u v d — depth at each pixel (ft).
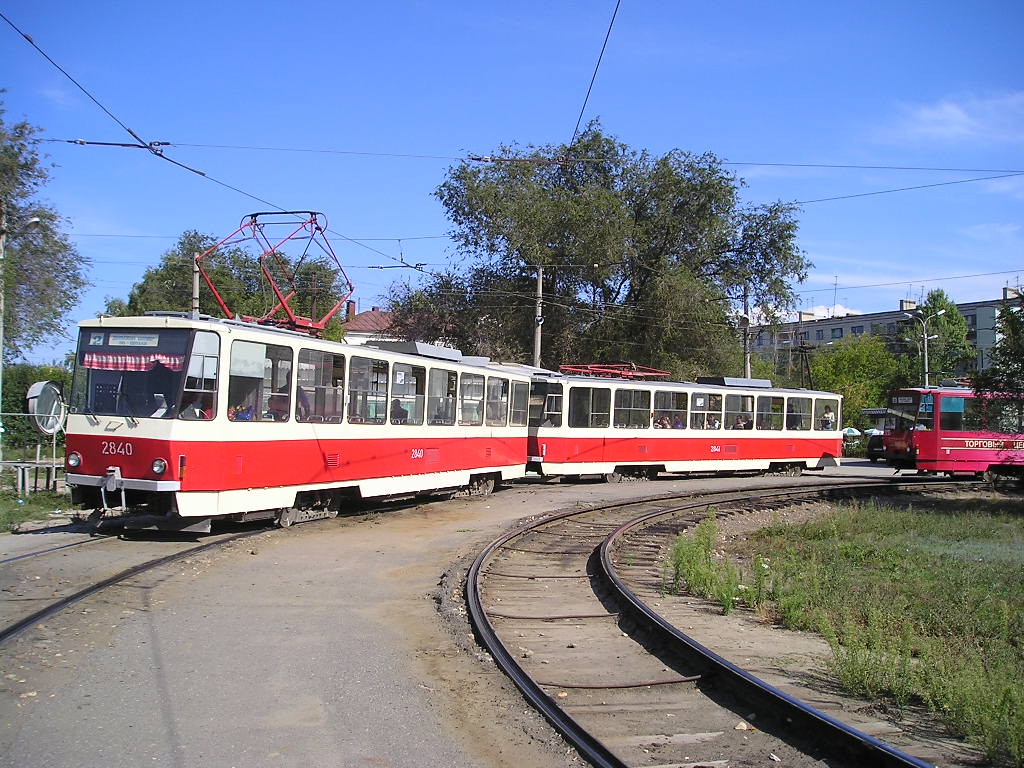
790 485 87.35
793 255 129.59
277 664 22.03
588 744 17.33
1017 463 97.35
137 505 39.47
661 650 25.75
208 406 39.06
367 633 25.64
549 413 77.77
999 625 30.68
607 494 71.72
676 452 88.48
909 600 35.01
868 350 197.57
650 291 124.98
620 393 83.51
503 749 17.19
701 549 39.40
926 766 15.19
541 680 21.99
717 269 133.39
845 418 175.01
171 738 16.81
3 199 59.57
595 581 36.96
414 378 55.57
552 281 127.03
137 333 39.32
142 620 25.66
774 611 32.45
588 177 131.75
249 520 42.96
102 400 39.14
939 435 95.61
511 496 68.18
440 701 19.85
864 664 22.29
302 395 44.88
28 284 76.43
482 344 123.34
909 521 60.64
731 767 16.66
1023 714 17.78
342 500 58.49
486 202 118.62
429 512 56.65
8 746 16.11
